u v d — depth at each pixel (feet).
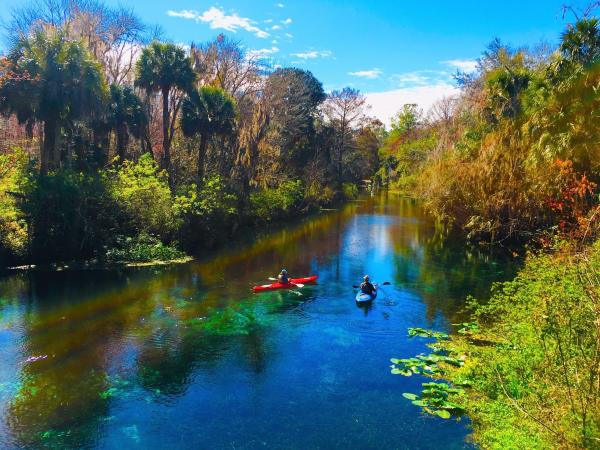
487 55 120.78
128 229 69.46
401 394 28.99
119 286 53.21
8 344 36.73
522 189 73.72
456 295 50.39
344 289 53.16
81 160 80.33
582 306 24.47
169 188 76.07
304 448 23.91
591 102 61.87
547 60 110.42
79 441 24.52
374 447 23.85
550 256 38.29
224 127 88.17
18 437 24.82
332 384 30.50
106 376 31.68
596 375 21.03
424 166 135.03
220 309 45.78
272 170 116.88
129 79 112.06
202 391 29.76
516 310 35.24
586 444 18.93
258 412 27.30
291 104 146.10
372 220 117.60
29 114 63.87
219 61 114.93
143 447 24.06
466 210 85.56
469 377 30.09
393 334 39.06
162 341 37.65
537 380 25.03
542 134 66.54
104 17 100.12
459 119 129.39
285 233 95.86
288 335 38.99
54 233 60.85
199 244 76.43
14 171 61.67
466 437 24.27
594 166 60.34
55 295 49.44
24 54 61.82
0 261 58.29
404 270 62.39
